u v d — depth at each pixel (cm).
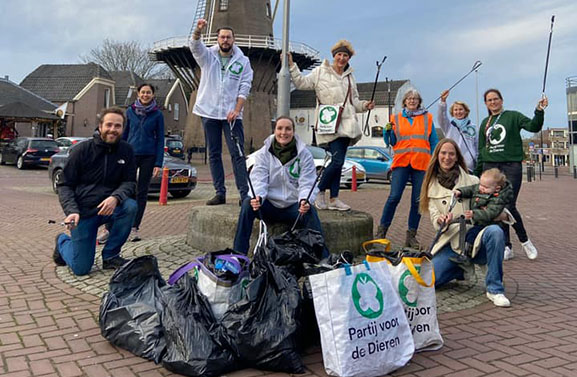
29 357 290
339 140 598
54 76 4353
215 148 627
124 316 305
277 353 268
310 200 455
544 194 1819
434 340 313
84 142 466
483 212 430
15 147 2464
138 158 634
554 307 416
